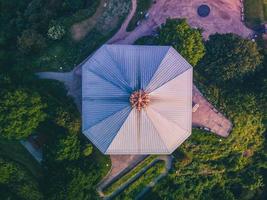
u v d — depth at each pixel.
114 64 80.19
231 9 97.88
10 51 94.38
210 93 93.50
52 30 91.88
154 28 94.50
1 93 84.50
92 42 93.12
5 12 99.31
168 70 80.19
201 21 96.69
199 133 93.00
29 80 90.75
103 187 92.56
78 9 96.19
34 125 86.50
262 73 93.69
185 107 81.25
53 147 86.69
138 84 77.56
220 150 94.94
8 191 90.94
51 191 87.75
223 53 90.06
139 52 81.56
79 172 87.06
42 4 97.19
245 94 92.81
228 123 94.06
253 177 97.75
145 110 76.94
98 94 79.69
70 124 86.31
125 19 94.31
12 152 92.81
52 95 90.62
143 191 94.38
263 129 96.69
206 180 96.00
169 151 81.94
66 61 92.56
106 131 80.00
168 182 94.31
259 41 97.62
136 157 92.81
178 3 96.31
